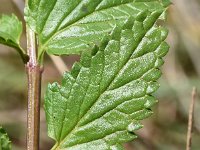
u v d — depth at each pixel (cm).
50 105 17
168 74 49
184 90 48
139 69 16
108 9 18
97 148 17
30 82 18
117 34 17
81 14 18
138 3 18
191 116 25
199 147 45
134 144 44
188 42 51
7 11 51
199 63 51
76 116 17
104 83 17
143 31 16
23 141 51
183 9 51
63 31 18
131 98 17
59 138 17
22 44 49
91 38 18
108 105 17
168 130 47
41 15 18
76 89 17
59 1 18
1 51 54
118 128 17
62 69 39
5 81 53
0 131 17
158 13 16
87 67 17
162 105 49
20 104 53
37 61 18
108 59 17
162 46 16
